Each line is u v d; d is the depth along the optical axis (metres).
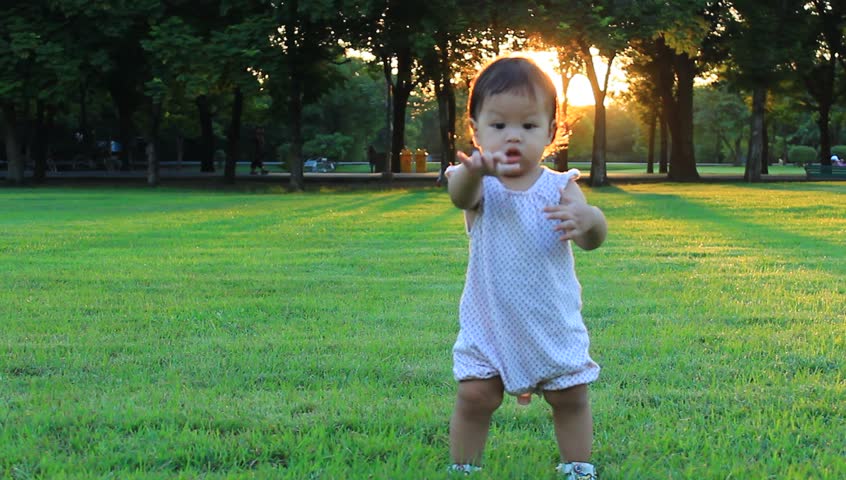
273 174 44.75
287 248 11.24
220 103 46.62
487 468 3.41
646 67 40.50
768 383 4.79
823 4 37.44
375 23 28.64
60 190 28.19
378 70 39.06
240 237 12.60
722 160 92.62
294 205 20.14
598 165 30.47
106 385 4.74
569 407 3.30
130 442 3.77
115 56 29.84
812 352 5.45
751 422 4.08
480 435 3.37
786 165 80.56
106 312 6.88
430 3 27.31
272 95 29.39
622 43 27.50
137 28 28.91
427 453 3.65
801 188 28.36
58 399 4.45
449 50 28.52
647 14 28.08
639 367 5.06
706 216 16.39
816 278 8.64
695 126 79.12
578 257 10.25
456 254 10.56
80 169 49.38
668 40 28.81
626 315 6.69
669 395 4.53
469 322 3.33
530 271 3.21
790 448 3.71
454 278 8.65
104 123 54.53
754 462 3.55
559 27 26.45
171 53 26.45
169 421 4.08
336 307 7.07
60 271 9.12
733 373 4.98
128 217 16.31
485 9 27.25
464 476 3.26
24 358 5.32
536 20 26.70
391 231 13.51
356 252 10.80
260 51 26.48
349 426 4.05
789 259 10.15
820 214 16.84
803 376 4.88
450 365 5.14
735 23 34.50
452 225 14.53
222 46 26.44
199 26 28.47
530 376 3.23
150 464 3.56
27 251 10.91
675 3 28.08
